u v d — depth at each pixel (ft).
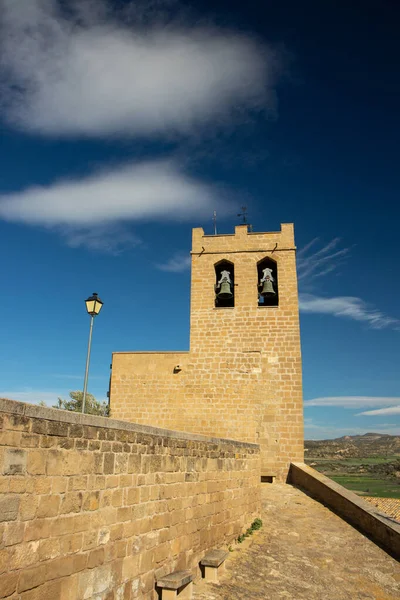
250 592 32.17
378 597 33.35
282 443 71.67
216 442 39.99
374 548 43.01
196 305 80.07
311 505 57.36
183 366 77.20
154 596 27.50
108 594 23.32
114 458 24.85
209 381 76.02
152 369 77.87
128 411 76.69
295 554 40.75
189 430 74.28
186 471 33.60
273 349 76.02
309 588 33.96
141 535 26.78
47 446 20.12
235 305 79.05
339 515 53.21
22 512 18.45
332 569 37.91
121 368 78.79
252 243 81.92
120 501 25.05
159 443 30.01
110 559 23.72
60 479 20.74
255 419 73.15
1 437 17.75
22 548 18.31
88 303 44.62
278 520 50.70
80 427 22.38
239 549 40.40
